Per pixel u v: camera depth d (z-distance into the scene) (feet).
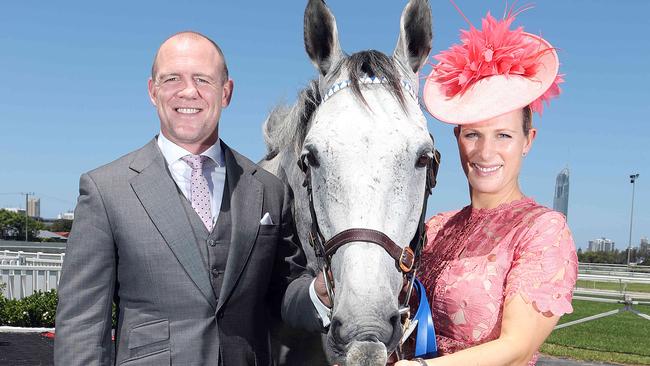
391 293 6.07
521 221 6.82
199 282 7.24
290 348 8.91
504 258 6.73
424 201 7.22
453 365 5.68
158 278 7.21
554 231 6.53
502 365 5.99
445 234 7.80
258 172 8.36
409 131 6.69
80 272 7.27
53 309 31.89
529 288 6.23
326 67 7.90
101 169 7.63
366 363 5.58
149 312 7.27
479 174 7.25
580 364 25.86
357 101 6.84
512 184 7.38
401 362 5.57
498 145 7.13
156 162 7.61
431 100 7.70
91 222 7.34
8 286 34.78
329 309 7.00
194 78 7.45
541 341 6.28
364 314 5.78
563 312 6.14
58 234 225.35
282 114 9.84
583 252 164.55
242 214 7.71
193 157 7.72
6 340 27.32
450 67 7.65
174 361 7.04
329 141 6.61
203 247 7.41
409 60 8.09
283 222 8.48
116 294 7.77
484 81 7.35
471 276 6.82
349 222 6.31
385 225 6.31
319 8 7.84
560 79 7.45
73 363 6.98
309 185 7.30
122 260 7.36
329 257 6.57
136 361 7.06
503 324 6.33
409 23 8.02
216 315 7.30
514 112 7.14
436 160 7.47
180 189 7.63
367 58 7.34
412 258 6.62
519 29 7.53
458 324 6.86
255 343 7.72
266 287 7.97
